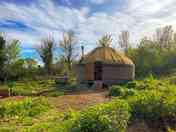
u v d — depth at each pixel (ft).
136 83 48.70
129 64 73.10
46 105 33.63
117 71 70.64
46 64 145.28
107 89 60.54
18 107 29.78
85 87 65.41
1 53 115.44
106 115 15.40
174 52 148.97
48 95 49.52
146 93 25.26
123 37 175.22
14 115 27.68
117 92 42.27
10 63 122.52
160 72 135.54
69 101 38.63
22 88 67.92
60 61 150.41
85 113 16.80
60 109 31.71
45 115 27.94
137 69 141.59
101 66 72.23
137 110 20.47
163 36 170.30
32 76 128.36
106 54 74.13
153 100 21.24
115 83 69.67
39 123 22.71
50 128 18.92
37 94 54.08
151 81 51.90
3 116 27.37
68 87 66.64
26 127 21.24
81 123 15.44
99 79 71.61
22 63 128.26
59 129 17.37
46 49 146.20
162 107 20.66
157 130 18.56
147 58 144.36
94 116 15.44
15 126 22.49
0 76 114.83
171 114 20.40
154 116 20.15
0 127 22.03
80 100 39.24
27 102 32.53
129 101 21.83
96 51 77.46
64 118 23.85
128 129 17.72
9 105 30.35
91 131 14.78
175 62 144.66
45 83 90.33
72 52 149.89
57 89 63.62
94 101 37.14
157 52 148.05
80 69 75.97
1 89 53.52
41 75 136.36
